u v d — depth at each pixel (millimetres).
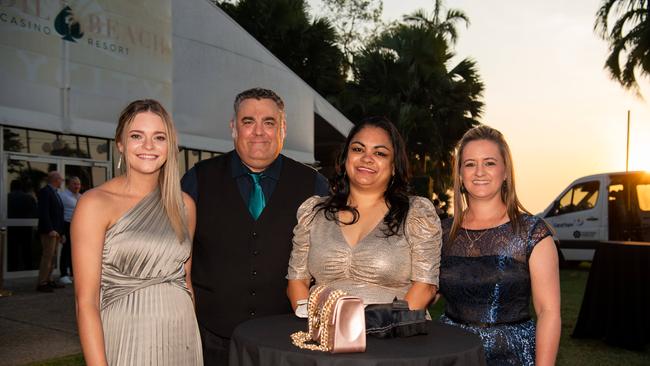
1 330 5684
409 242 2658
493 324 2602
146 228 2449
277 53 23547
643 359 5375
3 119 7207
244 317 3064
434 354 2006
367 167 2729
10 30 7336
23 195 9438
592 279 6102
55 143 9852
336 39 24656
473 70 22891
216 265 3082
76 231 2338
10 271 9336
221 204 3127
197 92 10141
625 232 11609
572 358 5402
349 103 21156
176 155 2572
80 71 8062
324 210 2816
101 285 2410
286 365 2029
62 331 5656
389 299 2607
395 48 22359
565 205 12508
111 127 8477
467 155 2727
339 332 2020
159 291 2461
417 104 22000
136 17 8789
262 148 3076
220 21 10578
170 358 2447
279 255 3105
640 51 17234
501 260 2605
